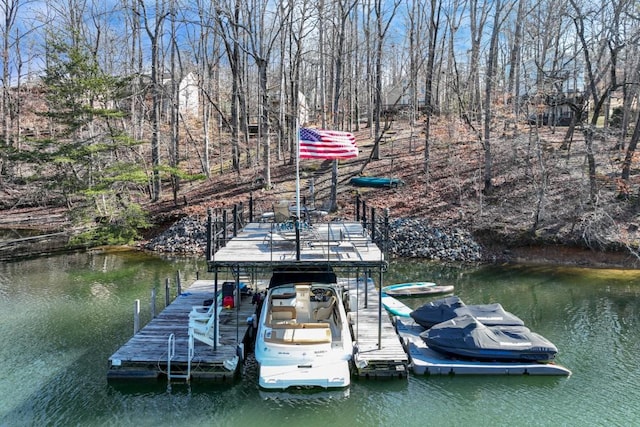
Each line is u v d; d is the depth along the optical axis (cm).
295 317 1032
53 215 2891
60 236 2477
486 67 3506
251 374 982
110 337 1195
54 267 1978
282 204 1264
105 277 1808
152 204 2742
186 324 1147
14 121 3712
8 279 1781
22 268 1962
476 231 2155
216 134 4006
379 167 2920
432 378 968
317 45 4138
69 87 2164
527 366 971
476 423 822
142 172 2352
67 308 1434
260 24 3111
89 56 2256
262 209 2422
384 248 1069
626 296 1538
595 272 1834
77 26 3247
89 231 2228
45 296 1561
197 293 1432
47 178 2295
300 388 896
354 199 2503
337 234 1242
